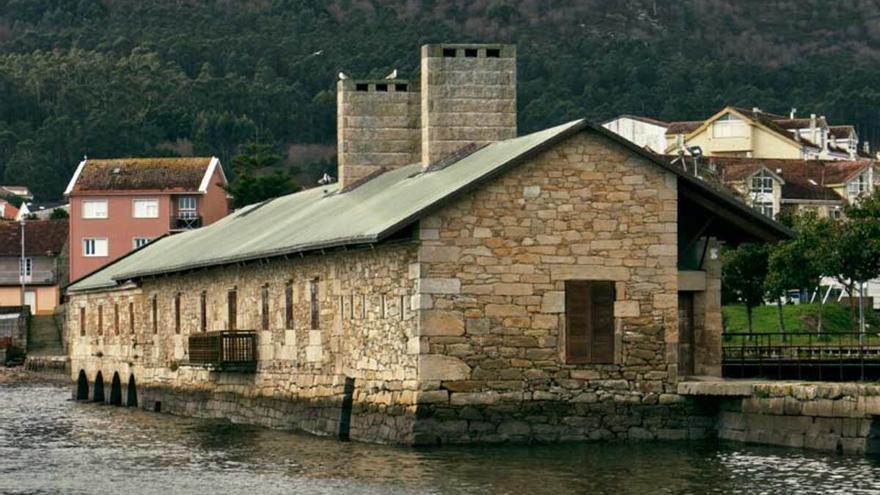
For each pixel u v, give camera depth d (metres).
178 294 78.81
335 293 60.78
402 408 55.50
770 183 138.25
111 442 63.81
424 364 54.47
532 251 55.44
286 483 48.81
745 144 174.12
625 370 56.19
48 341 147.12
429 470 50.00
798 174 143.12
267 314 67.56
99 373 92.38
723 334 63.59
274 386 66.69
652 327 56.50
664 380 56.53
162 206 160.50
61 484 50.75
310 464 52.50
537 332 55.41
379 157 75.69
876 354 66.62
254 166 165.50
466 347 54.78
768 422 54.16
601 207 56.06
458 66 67.69
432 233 54.53
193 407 76.38
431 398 54.50
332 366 61.09
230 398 71.62
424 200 55.66
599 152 56.06
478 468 50.25
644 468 49.97
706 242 59.41
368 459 52.75
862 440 50.72
